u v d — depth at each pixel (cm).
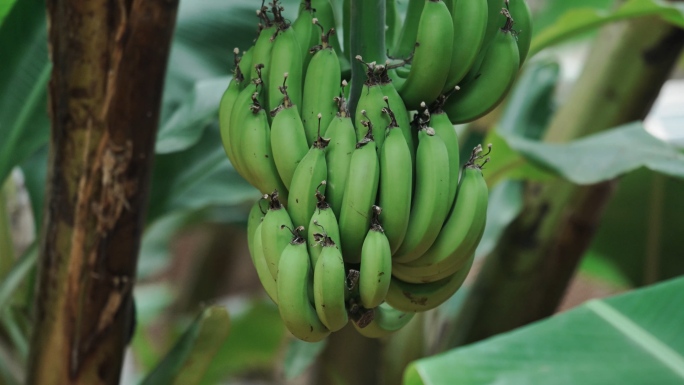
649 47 319
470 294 352
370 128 224
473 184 227
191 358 271
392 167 223
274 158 227
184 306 570
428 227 225
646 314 263
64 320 259
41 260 259
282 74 228
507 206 382
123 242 256
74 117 250
